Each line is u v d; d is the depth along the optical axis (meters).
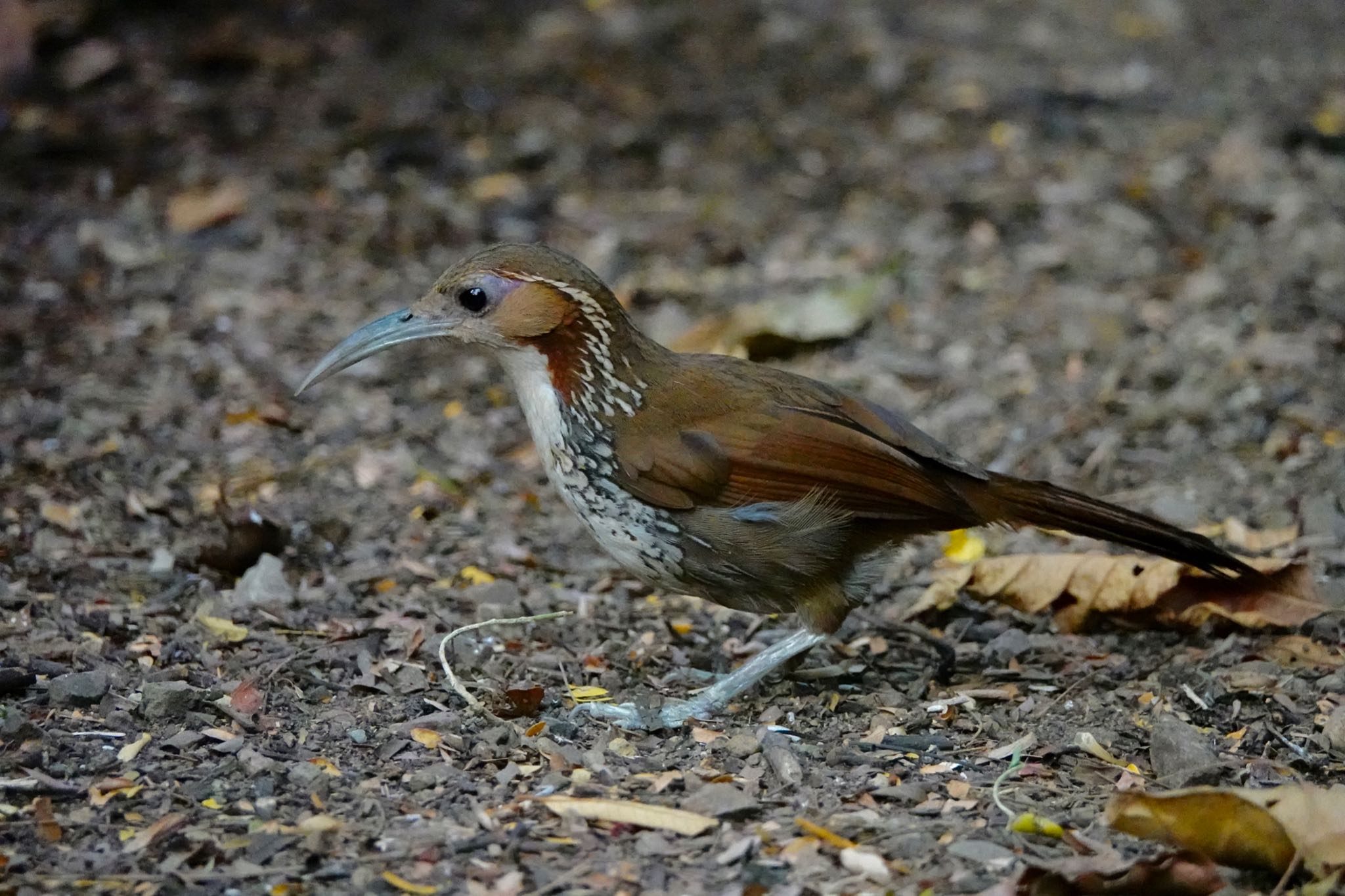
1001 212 17.41
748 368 9.23
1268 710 8.68
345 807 7.48
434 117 19.55
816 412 8.98
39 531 10.95
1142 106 20.52
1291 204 17.30
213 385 13.70
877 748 8.29
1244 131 19.48
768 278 16.02
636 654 9.66
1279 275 15.59
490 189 17.86
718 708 8.79
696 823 7.27
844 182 18.36
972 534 11.48
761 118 20.02
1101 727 8.53
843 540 8.87
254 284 15.59
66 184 17.42
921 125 19.92
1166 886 6.58
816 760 8.16
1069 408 13.36
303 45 21.47
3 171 17.61
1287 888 6.82
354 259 16.19
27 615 9.62
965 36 23.17
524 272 8.90
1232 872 6.94
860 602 9.19
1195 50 22.95
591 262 16.25
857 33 22.92
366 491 12.20
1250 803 6.74
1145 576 9.80
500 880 6.84
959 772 8.02
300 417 13.34
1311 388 13.36
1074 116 20.08
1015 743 8.28
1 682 8.45
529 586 10.74
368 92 20.17
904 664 9.62
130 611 9.80
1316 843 6.68
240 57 20.77
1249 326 14.62
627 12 23.11
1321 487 11.74
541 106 20.06
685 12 23.25
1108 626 9.98
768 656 8.95
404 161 18.39
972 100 20.61
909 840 7.17
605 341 8.91
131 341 14.36
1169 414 13.06
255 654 9.23
